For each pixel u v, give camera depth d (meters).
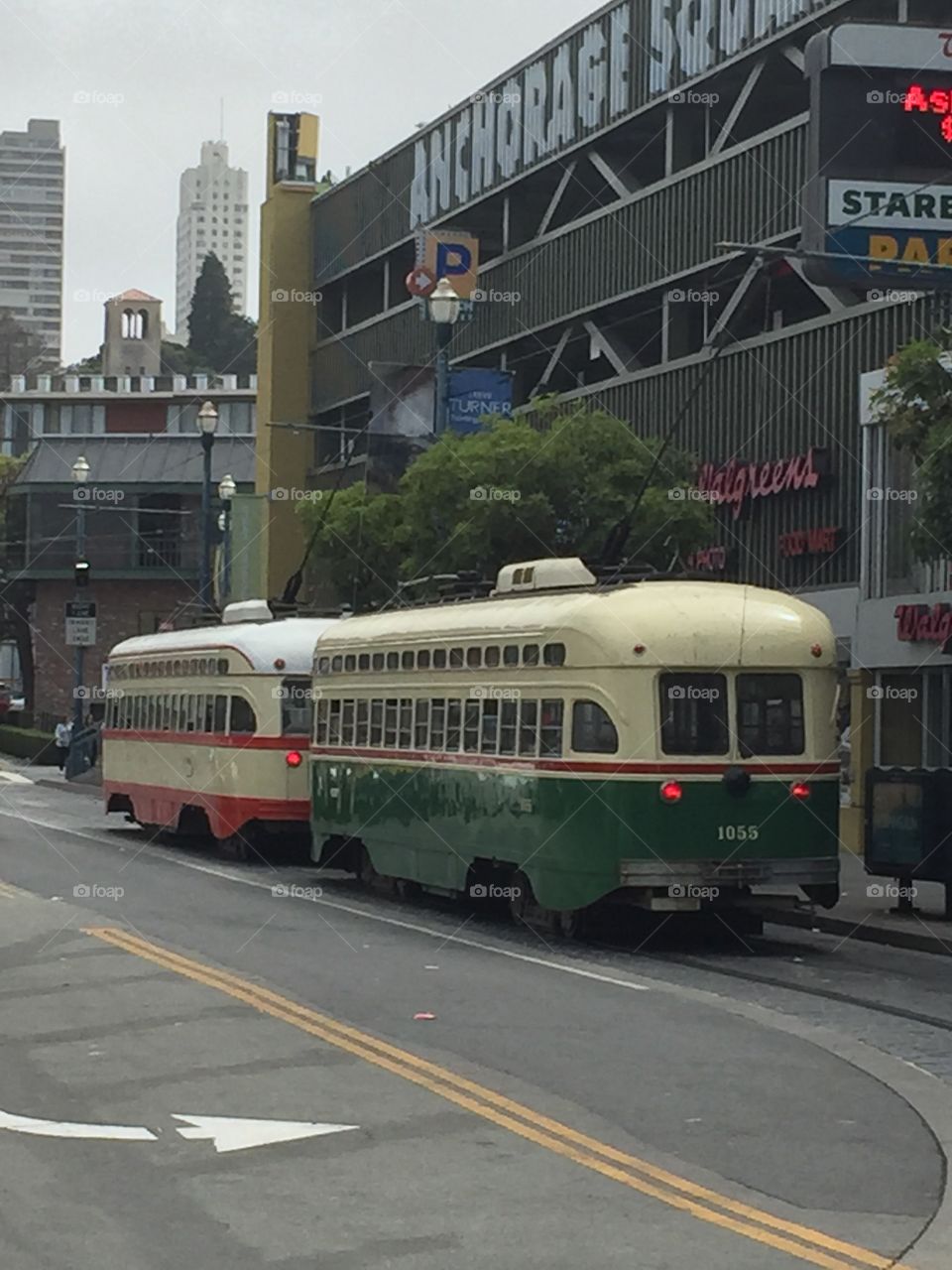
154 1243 8.09
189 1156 9.66
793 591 32.50
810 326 32.22
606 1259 7.91
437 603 23.31
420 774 22.39
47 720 69.25
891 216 22.58
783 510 32.97
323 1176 9.27
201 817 30.89
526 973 16.83
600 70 39.53
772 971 17.72
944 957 19.17
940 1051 13.48
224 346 133.88
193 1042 12.95
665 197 37.19
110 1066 12.11
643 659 18.73
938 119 22.77
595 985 16.12
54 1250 7.98
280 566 55.72
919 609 28.33
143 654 33.16
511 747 20.20
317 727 25.86
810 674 19.28
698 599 19.19
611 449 30.78
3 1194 8.91
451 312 30.89
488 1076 11.84
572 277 40.81
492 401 35.25
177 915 21.33
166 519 73.50
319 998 15.13
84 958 17.17
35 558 73.69
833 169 22.58
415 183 48.91
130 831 35.38
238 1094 11.23
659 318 38.69
